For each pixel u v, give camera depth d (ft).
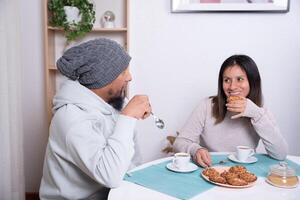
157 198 3.20
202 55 7.50
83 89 3.78
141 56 7.58
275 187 3.50
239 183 3.45
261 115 4.67
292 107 7.55
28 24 7.71
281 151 4.56
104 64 3.69
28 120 8.05
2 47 5.44
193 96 7.66
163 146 7.84
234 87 5.13
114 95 3.98
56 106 3.72
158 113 7.78
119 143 3.35
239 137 5.36
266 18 7.27
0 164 5.60
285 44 7.33
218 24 7.36
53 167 3.67
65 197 3.67
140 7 7.40
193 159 4.56
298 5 7.16
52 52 7.59
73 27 7.04
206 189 3.42
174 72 7.61
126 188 3.44
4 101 5.54
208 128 5.50
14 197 6.01
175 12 7.34
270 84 7.51
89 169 3.30
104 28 7.16
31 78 7.90
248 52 7.43
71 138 3.37
